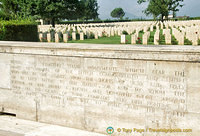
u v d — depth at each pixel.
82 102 5.70
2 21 13.00
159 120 4.92
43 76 6.13
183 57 4.54
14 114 6.86
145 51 4.86
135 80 5.07
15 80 6.54
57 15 38.12
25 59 6.32
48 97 6.12
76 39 21.19
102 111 5.48
